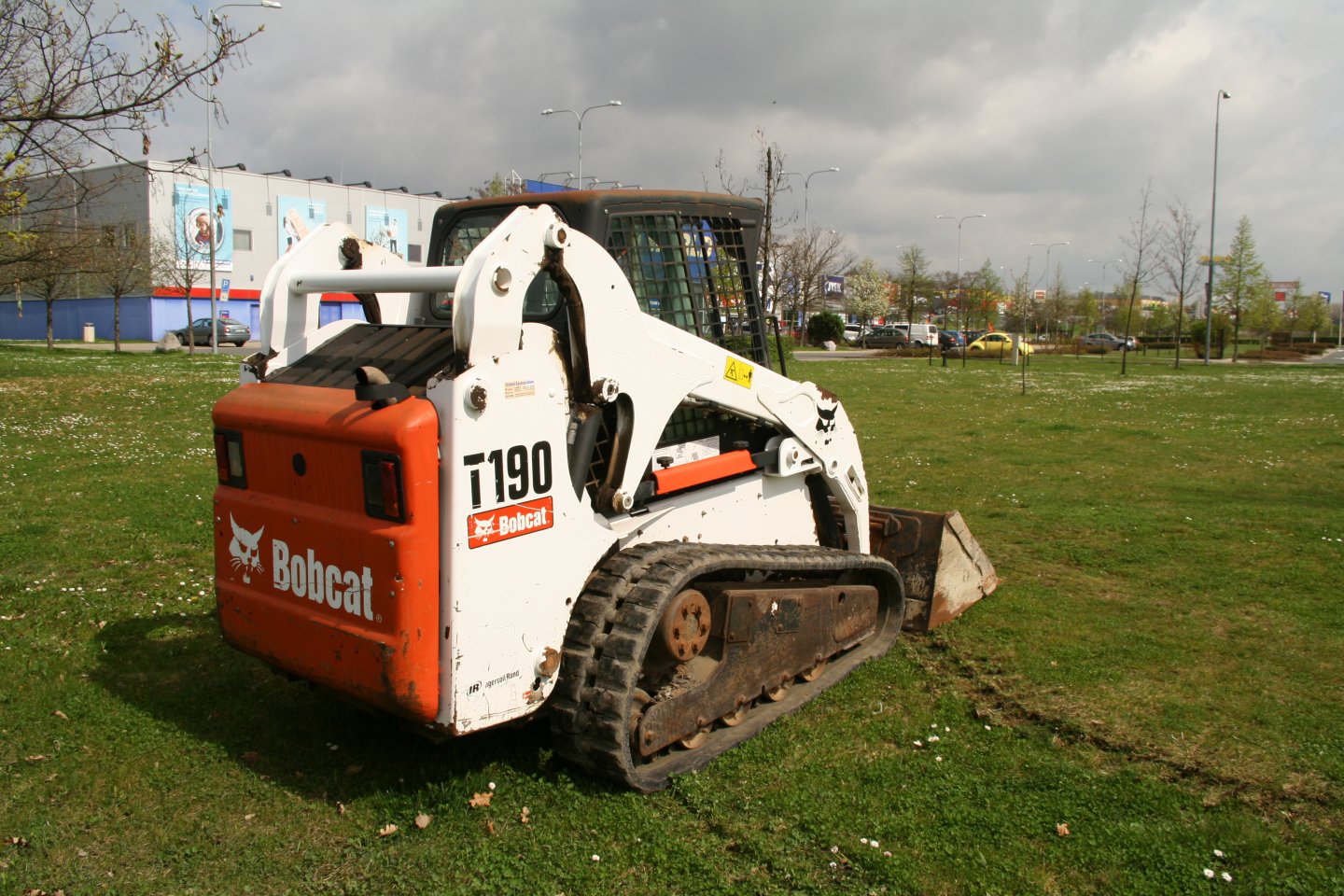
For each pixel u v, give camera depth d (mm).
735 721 4812
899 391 23547
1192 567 7855
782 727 4879
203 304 50656
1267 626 6445
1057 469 12523
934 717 5059
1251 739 4801
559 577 4059
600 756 4043
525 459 3855
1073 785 4320
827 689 5363
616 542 4387
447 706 3676
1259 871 3686
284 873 3637
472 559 3676
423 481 3572
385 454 3590
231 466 4293
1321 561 8000
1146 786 4312
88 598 6727
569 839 3836
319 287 4344
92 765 4406
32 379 20219
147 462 11977
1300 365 38781
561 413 4020
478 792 4160
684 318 4969
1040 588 7301
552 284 4273
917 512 6598
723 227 5230
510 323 3740
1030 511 9977
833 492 5984
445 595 3639
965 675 5660
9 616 6359
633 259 4676
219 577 4359
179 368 24828
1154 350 53406
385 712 4004
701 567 4344
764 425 5414
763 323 5512
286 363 4410
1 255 15477
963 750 4672
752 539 5391
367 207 57125
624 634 4043
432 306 5016
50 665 5562
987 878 3604
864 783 4316
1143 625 6469
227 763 4449
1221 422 17547
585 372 4078
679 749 4504
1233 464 12969
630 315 4273
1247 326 59500
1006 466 12820
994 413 18891
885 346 54531
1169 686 5461
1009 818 4031
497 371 3711
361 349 4297
